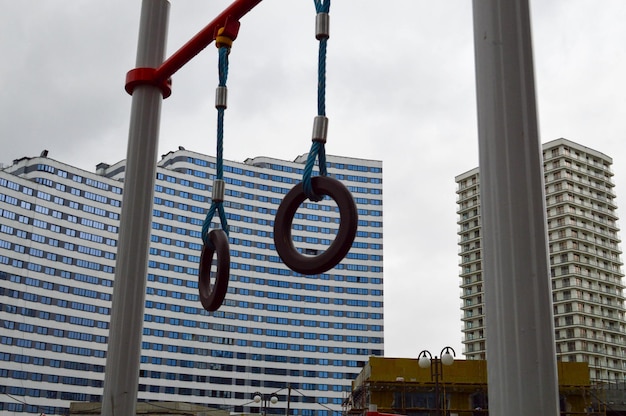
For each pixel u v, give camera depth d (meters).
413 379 32.50
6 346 83.75
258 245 110.06
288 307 108.12
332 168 117.69
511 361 1.80
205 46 3.48
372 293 112.31
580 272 103.56
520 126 1.95
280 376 104.25
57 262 90.62
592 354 98.25
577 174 111.75
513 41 2.02
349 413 37.66
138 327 3.47
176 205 105.62
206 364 100.69
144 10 3.98
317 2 2.60
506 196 1.91
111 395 3.33
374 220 116.56
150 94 3.81
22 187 88.94
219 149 3.21
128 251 3.54
